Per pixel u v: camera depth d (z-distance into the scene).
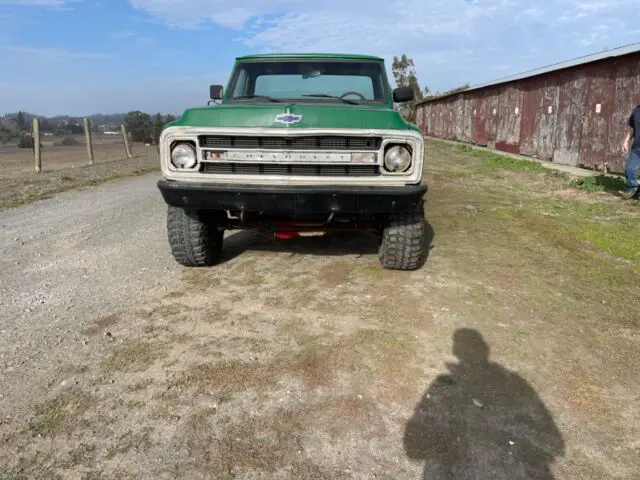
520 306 3.91
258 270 4.77
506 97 20.03
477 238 6.01
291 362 3.03
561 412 2.59
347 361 3.05
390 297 4.07
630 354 3.18
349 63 5.12
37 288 4.29
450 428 2.45
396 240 4.44
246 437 2.36
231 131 3.86
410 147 3.89
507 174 12.62
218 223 4.72
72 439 2.34
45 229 6.55
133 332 3.43
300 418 2.50
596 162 13.05
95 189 10.39
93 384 2.79
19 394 2.68
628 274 4.70
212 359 3.07
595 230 6.36
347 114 3.91
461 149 21.56
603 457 2.27
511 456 2.26
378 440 2.35
